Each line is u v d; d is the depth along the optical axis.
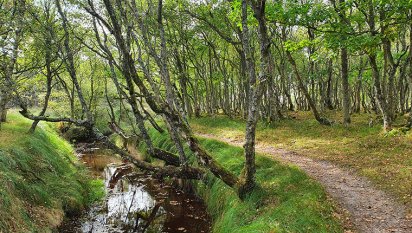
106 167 26.55
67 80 41.50
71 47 21.20
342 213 10.58
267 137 23.78
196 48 36.78
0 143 16.23
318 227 9.48
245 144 12.00
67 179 17.91
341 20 19.42
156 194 19.56
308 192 11.58
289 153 18.72
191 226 14.97
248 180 12.14
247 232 9.65
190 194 18.89
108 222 15.52
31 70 21.36
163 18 29.69
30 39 20.02
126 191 20.36
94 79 40.22
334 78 48.78
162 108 12.77
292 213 10.18
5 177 12.69
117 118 46.34
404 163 14.12
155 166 15.85
